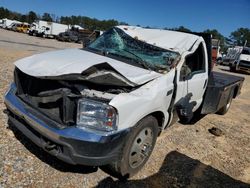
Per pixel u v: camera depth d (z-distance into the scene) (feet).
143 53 14.26
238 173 14.37
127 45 14.82
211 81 19.92
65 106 9.96
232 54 90.12
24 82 11.91
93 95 10.20
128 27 17.01
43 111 10.73
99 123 9.89
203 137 18.34
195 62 16.53
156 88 11.96
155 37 15.69
